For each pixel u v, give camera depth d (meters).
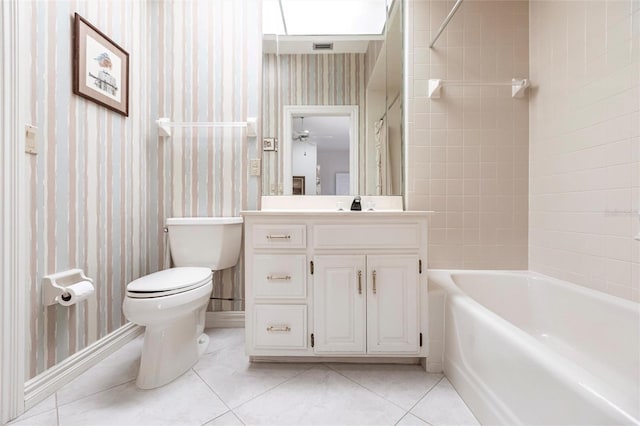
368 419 1.08
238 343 1.71
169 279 1.33
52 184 1.26
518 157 1.85
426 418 1.09
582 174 1.45
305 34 1.95
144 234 1.91
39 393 1.16
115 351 1.60
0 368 1.03
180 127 1.96
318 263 1.39
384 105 1.94
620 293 1.26
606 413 0.60
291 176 1.95
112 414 1.09
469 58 1.87
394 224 1.39
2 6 1.05
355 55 1.95
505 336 0.94
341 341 1.38
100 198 1.53
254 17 1.95
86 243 1.44
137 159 1.85
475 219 1.87
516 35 1.86
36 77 1.18
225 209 1.95
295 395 1.21
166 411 1.11
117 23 1.67
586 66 1.43
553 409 0.74
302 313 1.39
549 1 1.67
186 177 1.96
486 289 1.71
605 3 1.32
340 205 1.84
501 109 1.86
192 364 1.44
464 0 1.87
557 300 1.49
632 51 1.21
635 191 1.21
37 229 1.19
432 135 1.87
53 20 1.26
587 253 1.43
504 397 0.94
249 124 1.87
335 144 1.96
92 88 1.47
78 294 1.20
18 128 1.09
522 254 1.85
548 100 1.68
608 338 1.20
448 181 1.87
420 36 1.88
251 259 1.41
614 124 1.29
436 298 1.41
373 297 1.38
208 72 1.95
